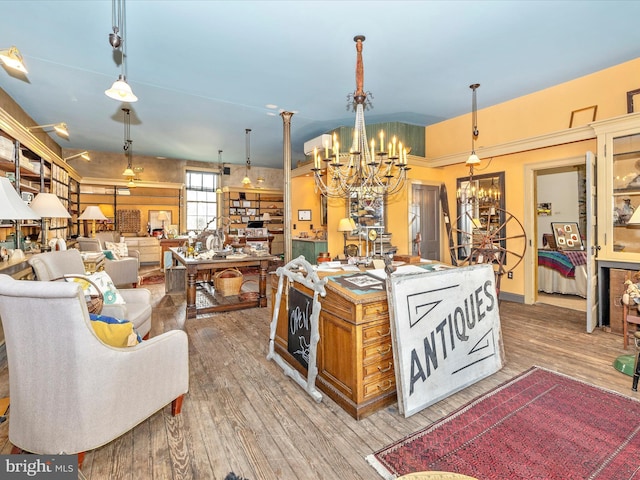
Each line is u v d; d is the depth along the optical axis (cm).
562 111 427
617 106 378
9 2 261
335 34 305
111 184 870
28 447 153
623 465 161
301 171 743
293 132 656
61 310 142
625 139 355
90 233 839
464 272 250
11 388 157
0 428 191
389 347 216
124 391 163
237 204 1081
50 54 345
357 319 201
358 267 302
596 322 378
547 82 422
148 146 790
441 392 220
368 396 207
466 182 572
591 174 361
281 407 216
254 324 392
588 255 356
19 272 302
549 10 273
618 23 292
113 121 584
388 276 212
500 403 217
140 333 275
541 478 153
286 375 260
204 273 641
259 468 162
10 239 442
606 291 376
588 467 160
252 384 247
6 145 385
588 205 359
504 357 271
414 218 586
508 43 325
